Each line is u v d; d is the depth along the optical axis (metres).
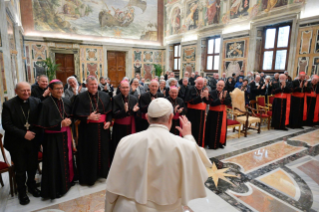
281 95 5.68
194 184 1.22
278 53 8.23
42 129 2.71
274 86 5.90
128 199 1.20
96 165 2.96
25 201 2.54
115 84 14.83
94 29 13.57
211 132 4.37
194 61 12.61
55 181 2.60
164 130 1.23
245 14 9.12
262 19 8.31
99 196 2.74
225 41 10.17
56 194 2.64
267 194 2.79
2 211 2.41
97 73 13.87
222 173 3.37
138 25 14.78
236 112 5.59
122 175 1.21
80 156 2.95
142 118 3.63
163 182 1.14
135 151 1.18
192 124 4.30
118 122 3.32
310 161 3.80
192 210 2.47
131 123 3.39
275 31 8.27
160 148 1.16
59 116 2.56
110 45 13.95
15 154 2.46
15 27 8.08
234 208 2.50
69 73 13.26
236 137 5.23
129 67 14.85
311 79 6.06
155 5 15.05
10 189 2.74
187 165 1.17
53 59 12.52
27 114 2.52
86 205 2.54
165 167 1.14
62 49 12.65
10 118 2.43
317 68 6.75
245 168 3.55
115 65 14.69
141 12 14.73
